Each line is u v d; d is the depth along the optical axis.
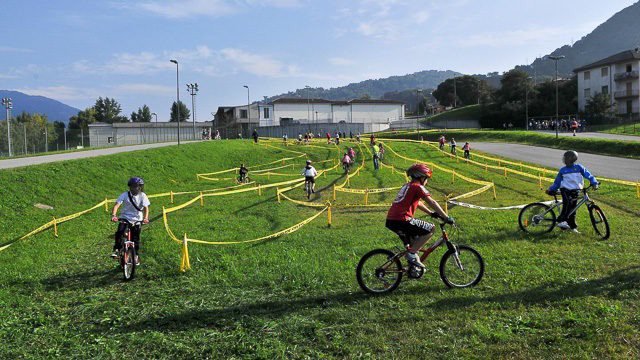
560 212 10.36
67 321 6.32
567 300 6.13
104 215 15.81
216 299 6.88
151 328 5.95
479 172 28.30
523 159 36.12
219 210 16.62
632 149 35.59
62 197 18.86
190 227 13.02
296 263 8.45
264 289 7.27
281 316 6.12
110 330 5.94
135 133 79.44
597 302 6.05
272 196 20.44
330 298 6.73
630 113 71.75
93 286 7.96
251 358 5.02
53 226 13.45
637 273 7.14
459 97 132.25
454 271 7.47
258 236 11.44
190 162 34.97
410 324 5.70
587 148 40.69
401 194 6.91
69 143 58.81
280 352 5.07
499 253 8.71
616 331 5.19
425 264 8.09
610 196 16.27
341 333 5.52
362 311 6.15
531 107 82.38
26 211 15.69
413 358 4.86
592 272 7.35
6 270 8.99
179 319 6.18
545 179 21.30
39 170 21.11
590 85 79.88
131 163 28.53
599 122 69.88
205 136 73.69
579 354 4.72
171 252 9.84
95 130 77.38
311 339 5.43
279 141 59.84
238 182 28.41
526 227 10.71
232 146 47.06
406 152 44.91
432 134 71.69
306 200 19.22
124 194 8.76
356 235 11.07
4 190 17.39
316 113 101.88
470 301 6.33
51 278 8.50
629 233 10.05
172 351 5.27
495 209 14.35
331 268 8.10
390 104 106.12
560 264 7.86
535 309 5.96
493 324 5.57
